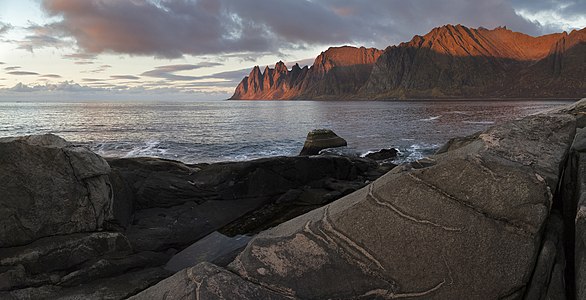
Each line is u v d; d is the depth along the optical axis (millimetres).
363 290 4477
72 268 7250
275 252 4930
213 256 9125
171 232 10078
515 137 5516
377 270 4555
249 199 13445
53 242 7262
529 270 4203
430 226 4625
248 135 41688
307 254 4836
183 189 12133
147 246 9125
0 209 7105
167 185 11883
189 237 10211
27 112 89062
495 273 4234
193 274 4727
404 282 4430
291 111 113562
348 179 16719
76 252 7363
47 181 7695
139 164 12961
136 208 10930
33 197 7473
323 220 5195
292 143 35438
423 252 4504
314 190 14375
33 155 7695
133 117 73500
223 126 53344
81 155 8320
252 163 14008
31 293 6516
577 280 3867
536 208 4418
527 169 4750
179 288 4586
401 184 5055
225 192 13023
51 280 6840
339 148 31125
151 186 11531
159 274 7629
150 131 44875
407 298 4363
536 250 4301
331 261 4715
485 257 4309
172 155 28359
